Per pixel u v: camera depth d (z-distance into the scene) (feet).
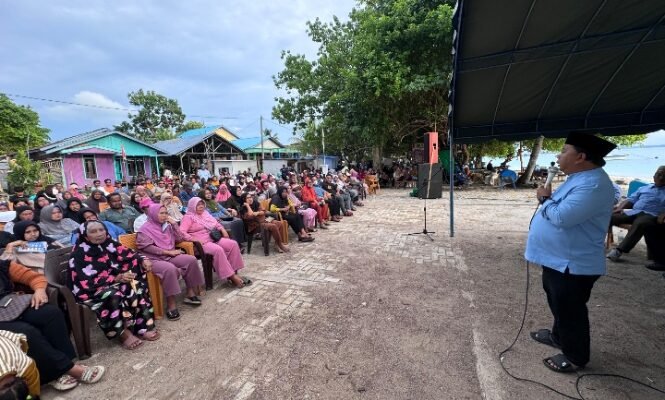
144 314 9.62
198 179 47.50
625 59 13.43
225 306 11.71
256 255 17.97
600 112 17.28
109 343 9.61
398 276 14.14
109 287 9.28
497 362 8.11
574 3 10.81
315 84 58.70
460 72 14.60
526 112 17.81
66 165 53.67
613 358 8.12
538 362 8.06
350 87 48.03
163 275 10.75
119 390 7.55
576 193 6.85
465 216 27.73
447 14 37.52
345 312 10.95
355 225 25.61
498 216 27.35
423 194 27.55
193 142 77.61
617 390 7.03
